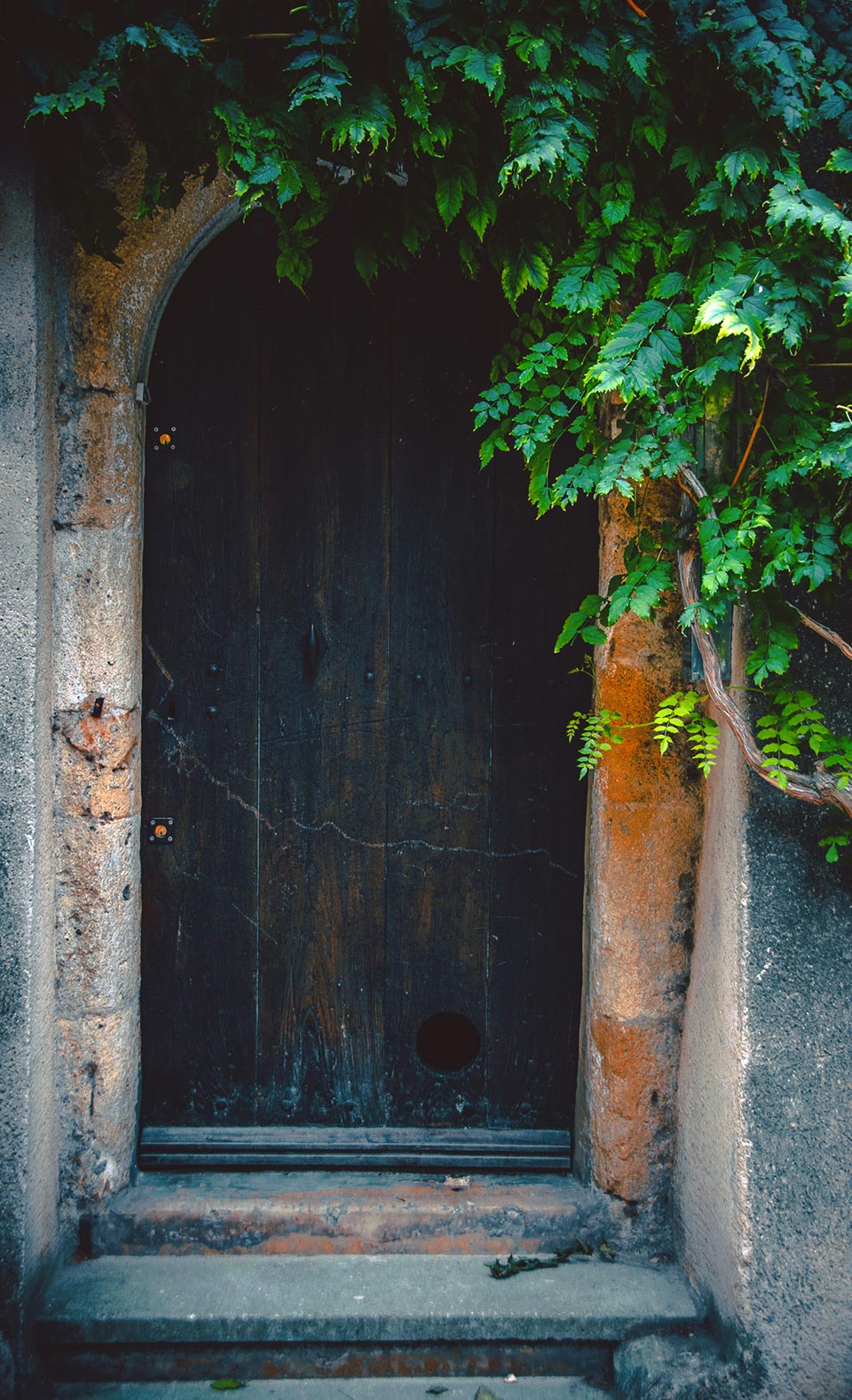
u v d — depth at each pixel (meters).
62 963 2.34
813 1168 2.07
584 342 2.02
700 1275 2.28
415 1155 2.60
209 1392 2.25
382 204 2.15
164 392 2.50
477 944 2.61
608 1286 2.33
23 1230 2.14
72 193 2.13
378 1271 2.37
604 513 2.42
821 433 1.85
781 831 2.06
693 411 1.89
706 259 1.90
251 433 2.51
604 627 2.32
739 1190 2.08
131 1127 2.50
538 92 1.87
